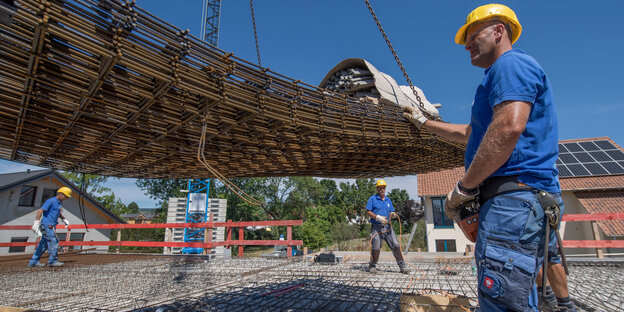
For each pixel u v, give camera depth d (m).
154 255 7.35
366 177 4.95
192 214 21.11
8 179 18.17
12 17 1.28
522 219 1.28
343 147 2.92
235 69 1.95
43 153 2.84
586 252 13.89
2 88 1.73
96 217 20.39
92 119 2.13
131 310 2.97
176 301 3.29
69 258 7.54
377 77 3.26
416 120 2.80
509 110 1.25
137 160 3.16
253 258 6.64
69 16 1.42
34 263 6.04
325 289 3.76
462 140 2.42
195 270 5.36
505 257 1.26
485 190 1.42
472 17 1.65
